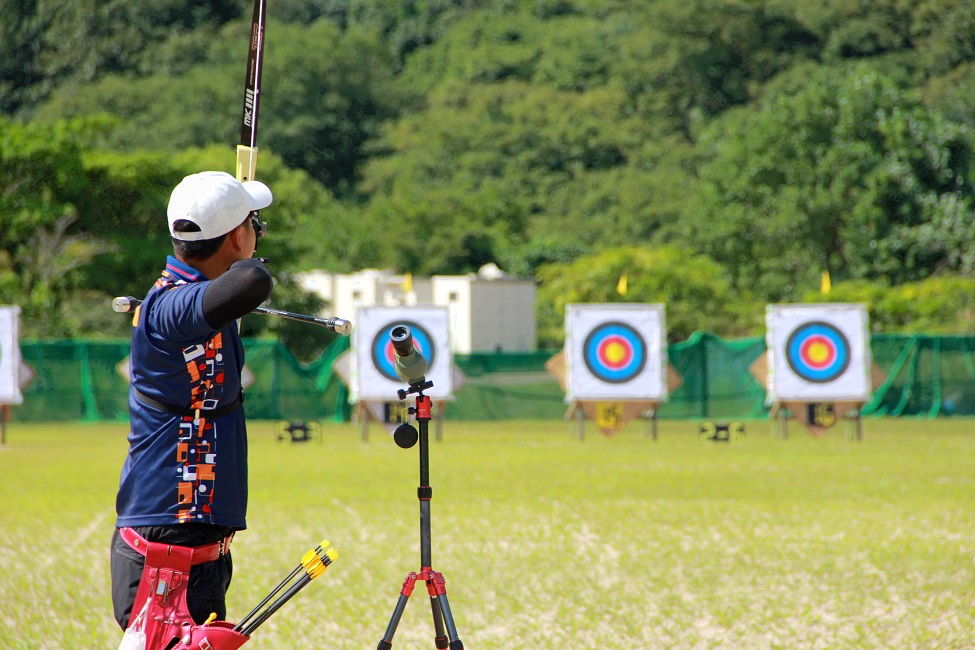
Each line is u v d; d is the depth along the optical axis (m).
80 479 31.95
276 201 80.38
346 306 93.62
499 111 184.62
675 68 180.38
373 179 183.12
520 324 94.56
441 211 133.75
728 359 60.78
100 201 74.88
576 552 20.23
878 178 101.38
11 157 70.81
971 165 106.38
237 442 8.37
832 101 107.81
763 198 106.12
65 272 73.44
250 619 8.40
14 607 16.03
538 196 165.75
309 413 60.16
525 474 33.19
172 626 8.00
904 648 13.70
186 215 8.23
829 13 162.88
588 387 47.34
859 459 37.88
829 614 15.59
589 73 196.50
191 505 8.09
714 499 27.39
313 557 8.55
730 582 17.70
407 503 26.72
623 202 148.38
